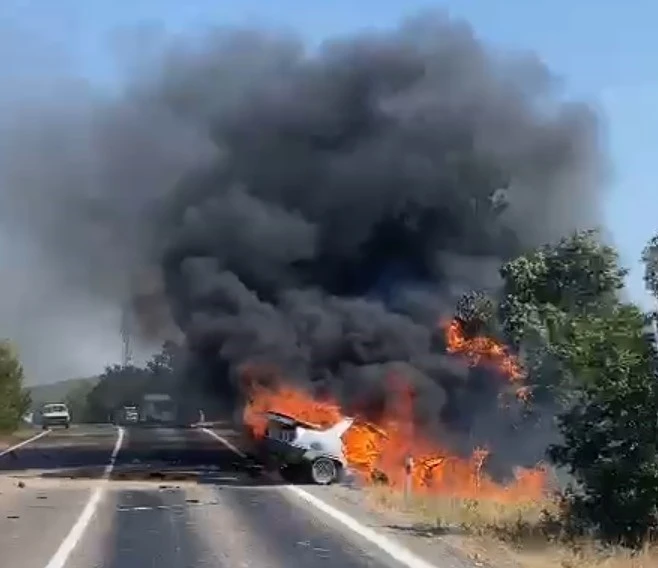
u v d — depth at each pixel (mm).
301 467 24281
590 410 15602
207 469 28047
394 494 21078
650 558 13461
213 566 12531
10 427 48094
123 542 14625
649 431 15016
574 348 16094
